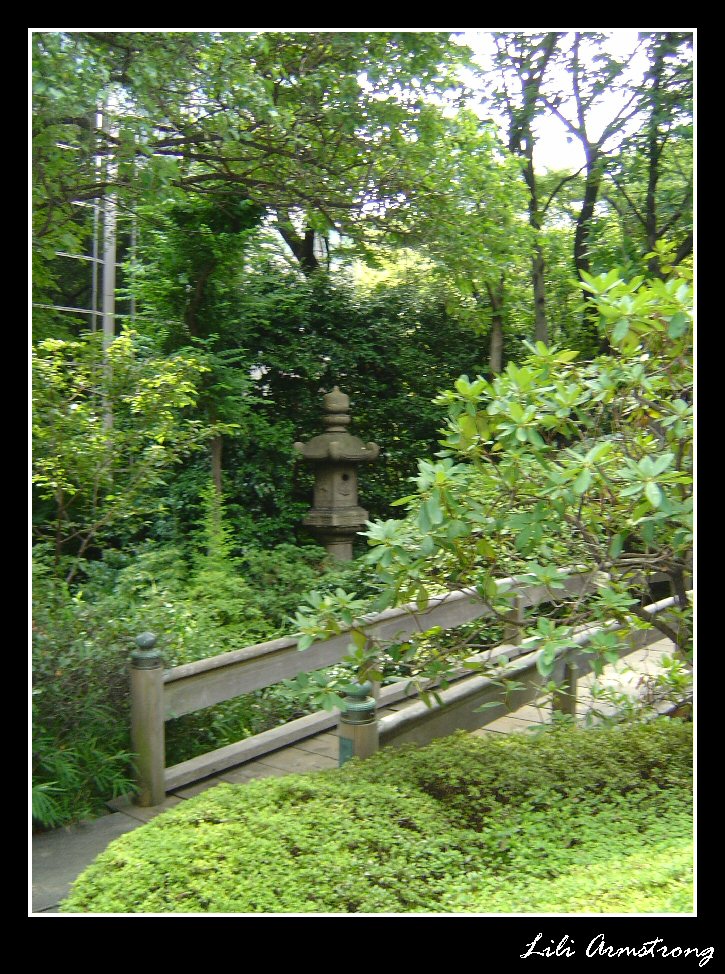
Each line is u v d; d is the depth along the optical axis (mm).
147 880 2244
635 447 3312
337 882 2244
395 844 2494
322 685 3297
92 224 7445
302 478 8961
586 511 3350
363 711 3338
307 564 7594
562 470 3045
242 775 3939
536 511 3080
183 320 7703
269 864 2312
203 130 5867
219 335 7969
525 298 9734
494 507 3258
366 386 9320
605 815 2826
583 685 4539
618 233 8391
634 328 3023
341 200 7242
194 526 7754
